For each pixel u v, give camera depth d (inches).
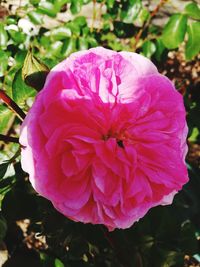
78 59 6.8
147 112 7.0
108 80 6.6
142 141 6.9
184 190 16.6
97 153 6.4
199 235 15.7
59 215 10.0
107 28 15.0
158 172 6.8
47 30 14.0
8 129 14.8
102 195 6.6
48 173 6.6
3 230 10.8
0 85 11.2
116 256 10.0
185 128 7.4
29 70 7.4
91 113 6.5
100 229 10.1
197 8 11.6
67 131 6.5
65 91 6.4
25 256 13.2
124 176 6.6
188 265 16.7
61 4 12.8
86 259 10.7
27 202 10.0
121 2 13.2
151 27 15.1
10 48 13.6
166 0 13.1
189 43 12.1
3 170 8.6
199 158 18.7
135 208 6.9
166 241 10.5
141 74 7.2
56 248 10.5
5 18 15.1
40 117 6.5
